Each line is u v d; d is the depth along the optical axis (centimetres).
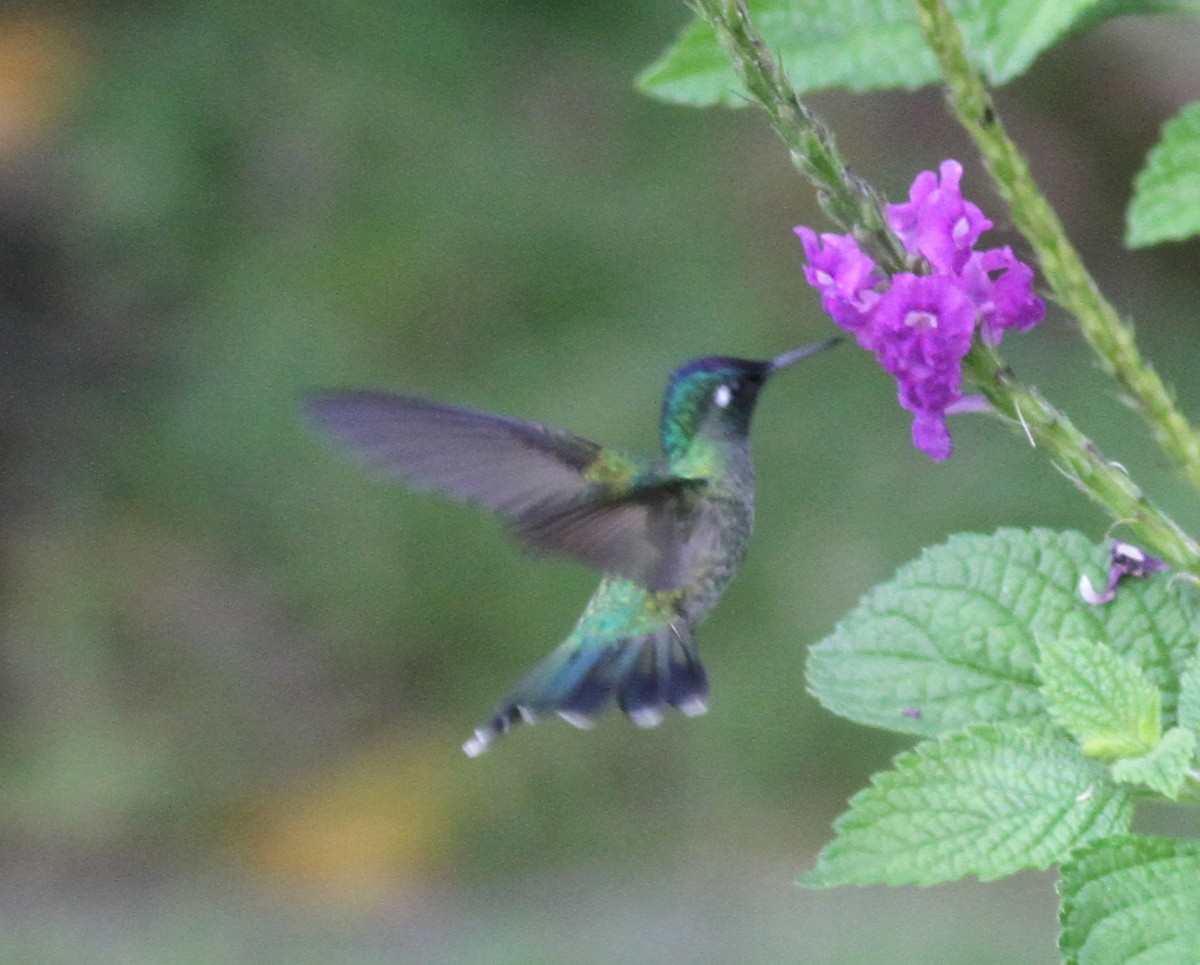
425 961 1295
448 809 1434
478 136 1338
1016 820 366
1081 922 344
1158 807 1059
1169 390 385
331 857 1430
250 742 1491
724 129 1343
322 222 1350
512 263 1320
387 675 1466
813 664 423
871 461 1269
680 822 1370
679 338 1285
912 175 1304
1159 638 407
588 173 1336
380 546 1416
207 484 1445
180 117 1343
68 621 1509
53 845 1462
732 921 1278
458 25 1330
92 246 1403
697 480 527
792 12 436
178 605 1495
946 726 408
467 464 493
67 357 1481
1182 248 1355
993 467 1245
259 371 1357
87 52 1370
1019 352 1206
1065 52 1390
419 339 1315
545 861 1412
